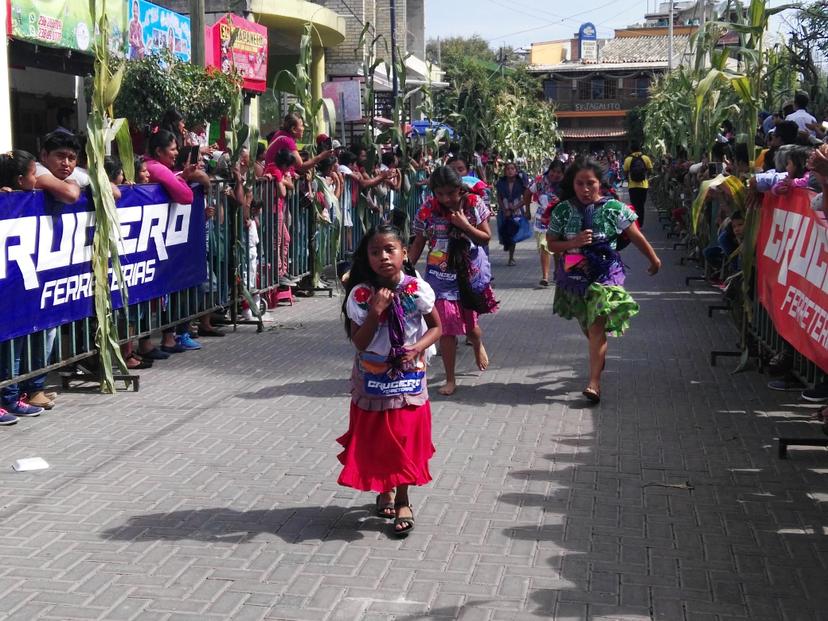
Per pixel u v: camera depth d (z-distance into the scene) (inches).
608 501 199.6
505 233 616.7
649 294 491.8
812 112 476.7
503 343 370.0
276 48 954.7
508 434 248.2
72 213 278.8
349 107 797.2
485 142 912.9
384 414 180.7
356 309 180.4
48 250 268.5
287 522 189.2
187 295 357.7
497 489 207.0
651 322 410.6
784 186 261.3
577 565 167.9
